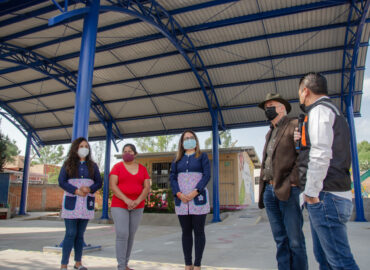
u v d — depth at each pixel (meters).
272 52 11.63
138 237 8.98
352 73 11.07
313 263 4.20
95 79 14.06
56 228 11.73
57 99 15.70
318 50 11.17
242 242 6.58
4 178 16.98
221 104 13.98
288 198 2.59
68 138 17.75
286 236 2.73
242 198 16.97
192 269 3.56
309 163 1.99
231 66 12.41
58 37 11.70
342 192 1.99
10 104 16.66
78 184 3.82
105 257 4.91
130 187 3.80
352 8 9.38
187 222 3.60
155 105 14.91
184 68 12.86
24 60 12.79
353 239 6.64
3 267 4.03
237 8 10.02
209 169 3.71
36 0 9.07
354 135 11.59
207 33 11.09
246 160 19.16
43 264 4.26
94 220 14.56
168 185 17.14
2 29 11.23
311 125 2.03
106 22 10.83
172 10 10.15
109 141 15.75
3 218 16.25
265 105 2.99
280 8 9.88
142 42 11.77
